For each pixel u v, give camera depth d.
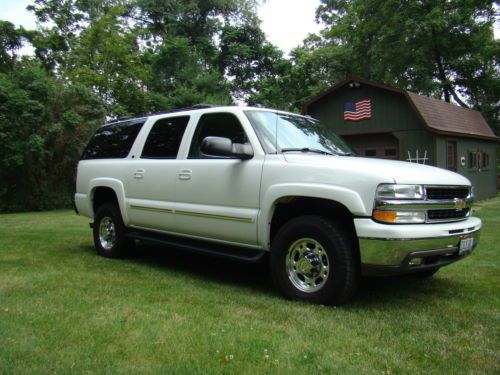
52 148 16.06
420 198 3.82
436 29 23.56
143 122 6.01
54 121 16.20
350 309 3.96
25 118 14.80
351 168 3.88
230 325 3.49
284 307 3.96
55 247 7.03
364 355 2.99
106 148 6.50
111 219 6.25
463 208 4.29
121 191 5.94
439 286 4.84
